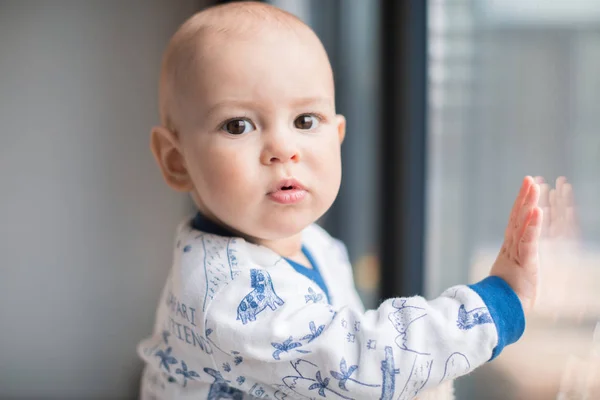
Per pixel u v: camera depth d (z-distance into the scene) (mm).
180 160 875
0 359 2449
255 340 718
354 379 688
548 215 998
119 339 2473
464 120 1451
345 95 1804
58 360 2467
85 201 2457
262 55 769
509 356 1113
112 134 2451
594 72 983
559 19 1074
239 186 765
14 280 2449
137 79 2443
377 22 1768
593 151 984
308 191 781
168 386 863
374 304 1808
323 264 974
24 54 2414
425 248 1631
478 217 1394
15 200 2438
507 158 1264
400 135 1696
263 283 752
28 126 2428
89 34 2430
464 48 1447
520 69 1209
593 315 931
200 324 754
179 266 819
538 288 729
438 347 691
